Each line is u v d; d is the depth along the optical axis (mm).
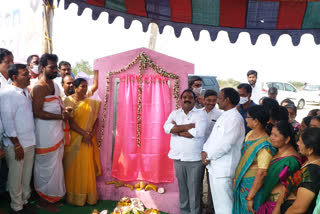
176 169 3586
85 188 3830
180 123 3543
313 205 2074
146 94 3957
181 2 3393
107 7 3686
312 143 2135
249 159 2807
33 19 4957
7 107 3230
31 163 3545
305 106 16266
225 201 3102
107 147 4113
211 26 3648
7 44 5312
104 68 4035
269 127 3115
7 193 4035
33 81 4285
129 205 3713
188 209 3680
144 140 3986
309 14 3223
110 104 4070
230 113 3100
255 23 3475
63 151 3805
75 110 3822
